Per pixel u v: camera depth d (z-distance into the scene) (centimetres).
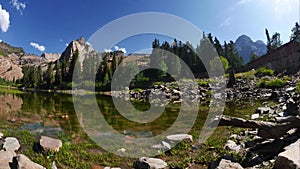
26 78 10619
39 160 603
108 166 611
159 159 625
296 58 4384
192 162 615
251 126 635
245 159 550
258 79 3331
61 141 768
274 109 1166
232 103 1897
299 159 398
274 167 432
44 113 1478
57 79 7712
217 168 489
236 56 7106
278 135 584
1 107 1702
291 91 1844
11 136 827
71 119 1284
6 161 529
